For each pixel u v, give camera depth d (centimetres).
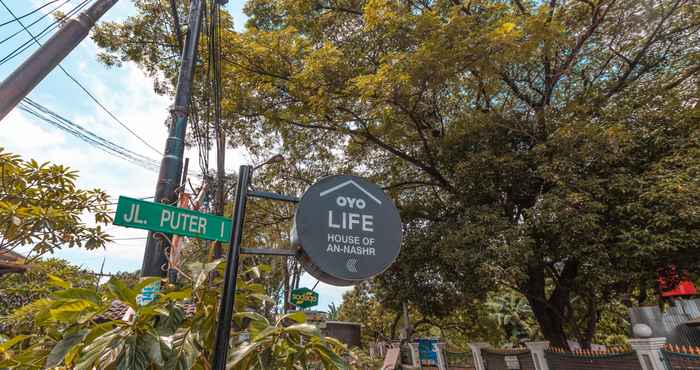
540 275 948
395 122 959
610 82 941
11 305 604
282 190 1384
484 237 744
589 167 770
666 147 719
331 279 227
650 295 1057
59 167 524
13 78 272
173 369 193
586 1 845
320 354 232
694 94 775
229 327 198
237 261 213
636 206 648
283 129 1176
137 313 208
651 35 884
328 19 1079
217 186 805
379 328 2597
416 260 932
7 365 208
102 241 545
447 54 716
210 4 546
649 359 555
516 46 704
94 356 182
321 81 867
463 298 898
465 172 859
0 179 483
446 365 1312
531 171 811
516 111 961
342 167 1324
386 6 848
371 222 241
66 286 217
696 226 605
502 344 2236
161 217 250
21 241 471
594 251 689
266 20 1213
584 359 694
